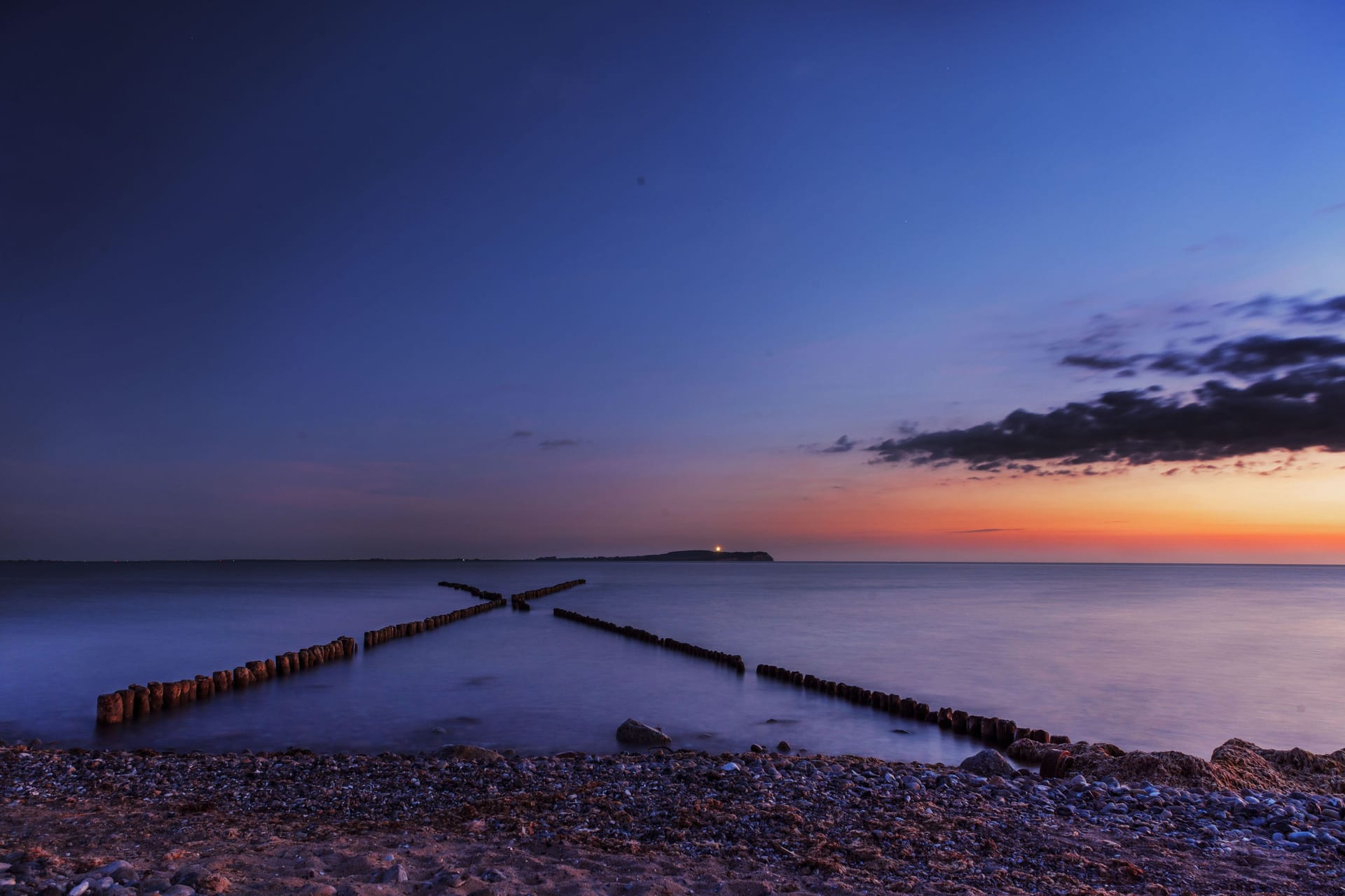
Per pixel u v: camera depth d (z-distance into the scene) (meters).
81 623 45.53
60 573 152.88
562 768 12.02
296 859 6.93
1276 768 12.37
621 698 22.19
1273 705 22.19
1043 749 14.58
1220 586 115.56
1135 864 7.21
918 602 69.19
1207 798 9.62
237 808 9.66
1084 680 26.36
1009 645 36.62
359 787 10.90
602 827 8.41
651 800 9.53
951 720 18.41
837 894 6.28
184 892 5.76
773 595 83.00
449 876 6.35
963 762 13.19
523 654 32.19
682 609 60.53
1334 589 103.38
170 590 85.25
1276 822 8.53
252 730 17.89
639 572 199.62
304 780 11.36
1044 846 7.70
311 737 17.16
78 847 7.45
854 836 8.02
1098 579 146.38
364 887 5.99
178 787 10.97
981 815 8.85
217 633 40.78
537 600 70.44
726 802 9.40
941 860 7.30
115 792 10.70
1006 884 6.68
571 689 23.83
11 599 67.75
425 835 8.04
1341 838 8.02
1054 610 59.56
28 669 28.19
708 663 29.56
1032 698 23.11
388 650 33.59
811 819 8.65
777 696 22.61
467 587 83.56
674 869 6.87
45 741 16.86
